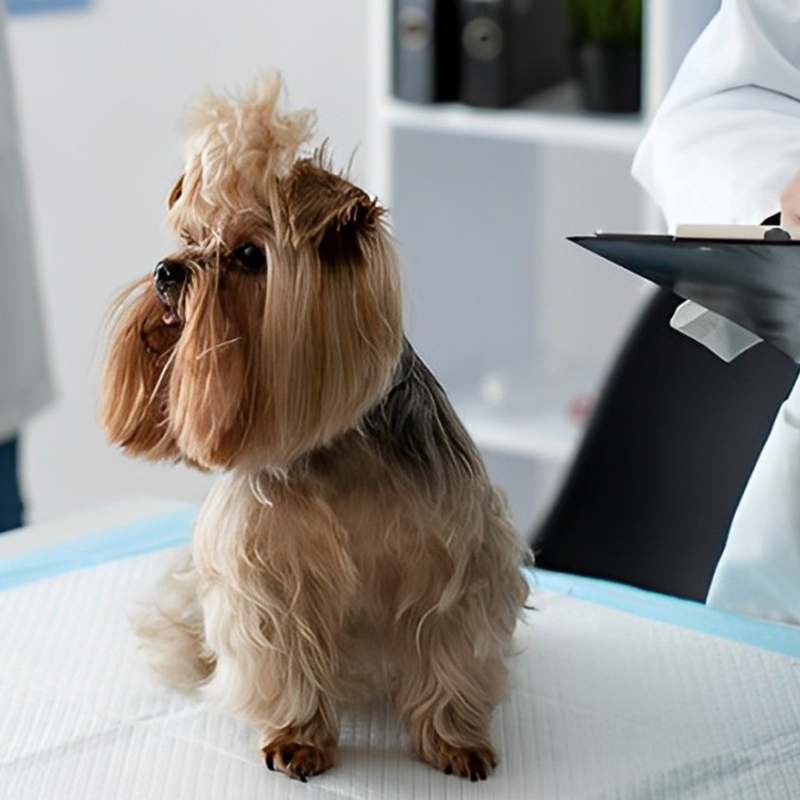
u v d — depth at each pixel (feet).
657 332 7.02
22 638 4.98
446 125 9.62
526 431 10.12
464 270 10.64
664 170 5.37
